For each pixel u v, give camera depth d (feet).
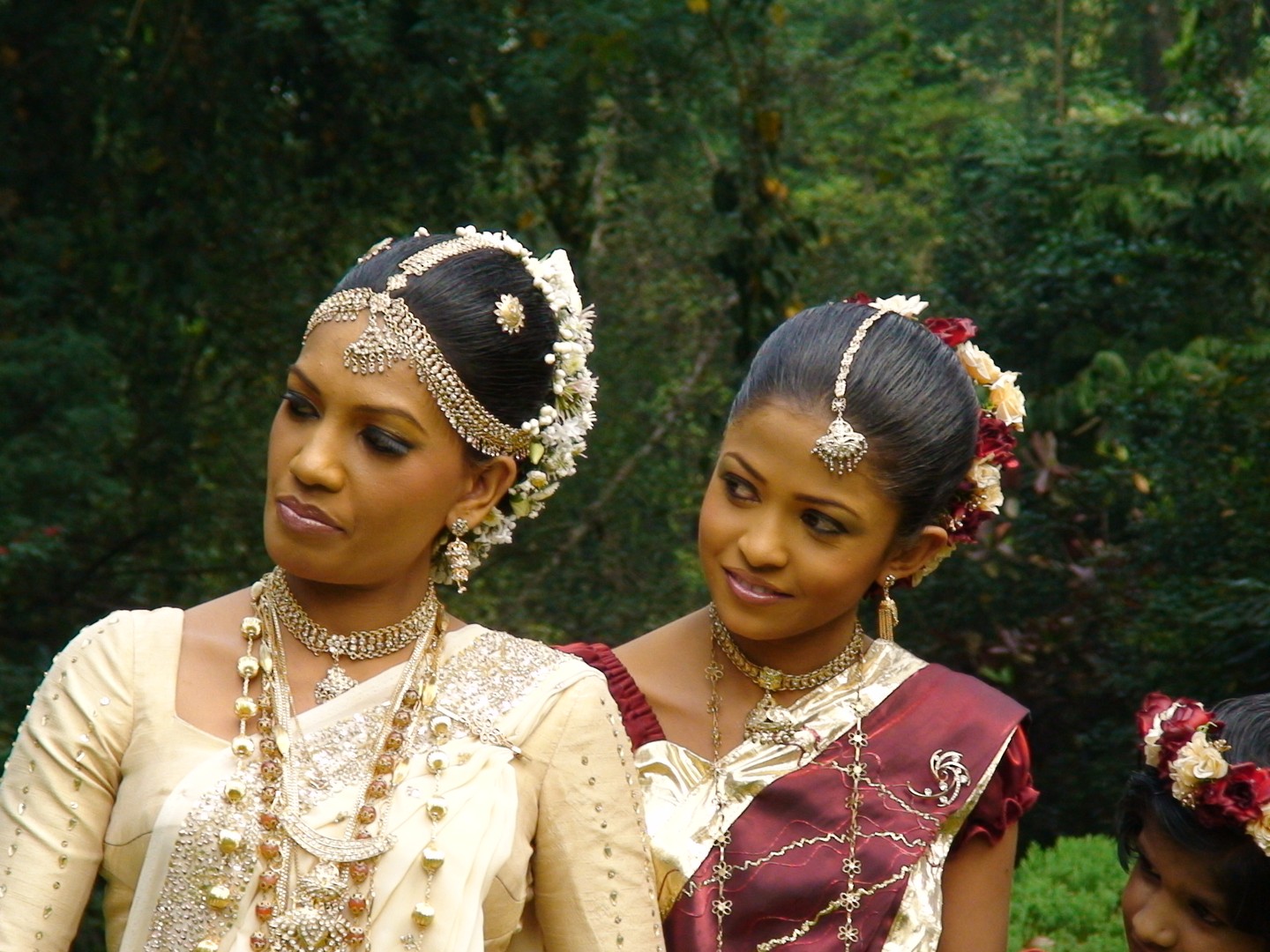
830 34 74.54
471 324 7.54
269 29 32.45
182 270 33.40
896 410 9.32
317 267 36.81
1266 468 34.09
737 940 9.55
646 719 10.04
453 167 35.35
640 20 32.53
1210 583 33.55
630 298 47.47
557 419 8.06
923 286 56.85
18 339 29.04
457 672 7.77
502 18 33.47
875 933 9.53
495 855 7.32
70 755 7.25
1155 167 44.06
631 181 45.55
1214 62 44.83
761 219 30.37
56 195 32.91
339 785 7.31
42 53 31.96
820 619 9.47
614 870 7.79
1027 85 72.08
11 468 27.66
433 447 7.48
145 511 33.91
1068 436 44.11
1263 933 9.21
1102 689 35.63
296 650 7.69
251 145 34.32
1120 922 15.34
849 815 9.76
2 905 7.06
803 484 9.18
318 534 7.36
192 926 7.04
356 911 7.07
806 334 9.57
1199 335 43.75
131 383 34.32
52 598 31.58
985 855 10.09
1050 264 48.65
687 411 45.73
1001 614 38.27
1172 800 9.37
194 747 7.27
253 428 36.55
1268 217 41.98
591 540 42.68
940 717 10.09
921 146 67.21
